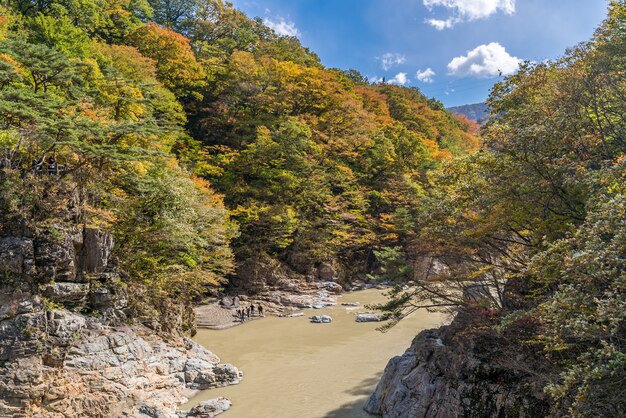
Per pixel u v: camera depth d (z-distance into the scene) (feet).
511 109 84.58
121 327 83.25
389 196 227.61
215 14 301.63
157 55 222.89
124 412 73.00
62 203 79.10
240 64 242.17
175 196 99.04
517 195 56.44
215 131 231.91
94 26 211.61
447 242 72.28
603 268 32.76
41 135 78.13
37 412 66.44
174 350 91.15
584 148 57.26
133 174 96.17
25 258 71.67
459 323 72.23
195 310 151.33
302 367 99.19
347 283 203.21
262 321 145.59
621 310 28.68
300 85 253.24
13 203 73.26
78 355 73.15
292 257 196.44
